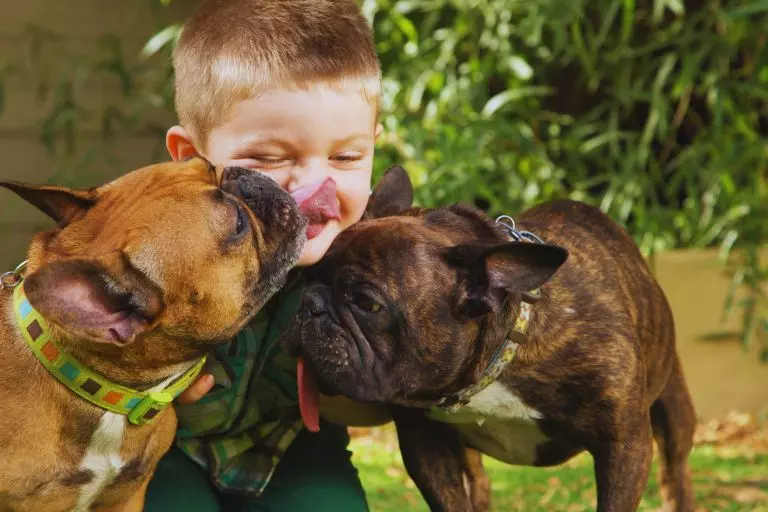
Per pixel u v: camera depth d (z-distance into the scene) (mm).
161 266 3777
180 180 4004
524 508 6453
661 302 5148
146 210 3852
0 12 10031
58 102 9719
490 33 9328
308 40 4434
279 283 4113
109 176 10148
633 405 4527
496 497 6711
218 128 4551
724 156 9344
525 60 9789
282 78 4391
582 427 4566
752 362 8891
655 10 8953
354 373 4262
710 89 9414
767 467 7355
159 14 10133
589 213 5234
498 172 9469
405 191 4938
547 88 9469
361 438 8312
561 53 9836
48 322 3842
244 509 4871
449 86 9258
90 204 4039
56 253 3881
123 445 4082
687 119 10305
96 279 3598
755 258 8930
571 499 6625
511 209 9164
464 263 4266
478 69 9406
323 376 4289
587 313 4500
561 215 5113
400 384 4320
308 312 4312
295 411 4777
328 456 4984
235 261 3943
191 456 4766
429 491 4797
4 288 4148
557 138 10055
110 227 3854
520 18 9641
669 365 5219
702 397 8844
